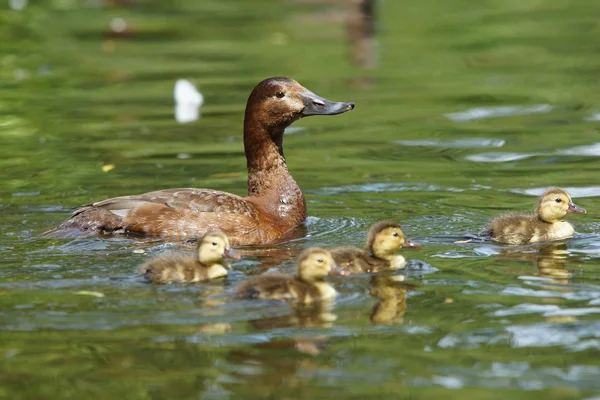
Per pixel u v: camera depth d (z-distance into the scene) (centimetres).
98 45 3012
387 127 2055
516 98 2275
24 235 1323
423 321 991
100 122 2120
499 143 1895
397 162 1784
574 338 941
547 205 1299
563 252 1241
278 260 1238
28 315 1004
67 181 1658
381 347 927
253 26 3319
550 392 831
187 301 1048
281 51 2906
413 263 1196
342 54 2848
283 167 1459
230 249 1133
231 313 1015
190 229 1316
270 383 857
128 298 1057
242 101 2295
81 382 865
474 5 3628
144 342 941
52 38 3116
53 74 2616
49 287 1088
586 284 1100
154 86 2472
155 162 1794
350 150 1884
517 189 1582
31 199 1539
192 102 2288
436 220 1411
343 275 1065
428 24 3291
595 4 3566
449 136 1966
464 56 2781
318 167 1762
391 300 1057
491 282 1115
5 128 2078
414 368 881
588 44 2870
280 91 1446
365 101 2288
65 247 1255
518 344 930
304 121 2164
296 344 935
